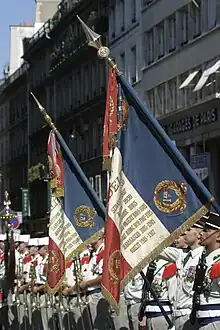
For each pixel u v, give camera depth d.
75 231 16.98
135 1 58.91
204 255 11.40
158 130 11.40
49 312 20.08
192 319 11.49
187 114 48.25
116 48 63.31
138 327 15.12
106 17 66.81
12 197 109.62
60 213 17.14
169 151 11.31
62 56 80.25
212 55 45.25
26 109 102.25
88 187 16.84
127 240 11.55
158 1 53.66
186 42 49.34
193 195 11.14
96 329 17.45
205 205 11.01
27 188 100.62
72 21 77.00
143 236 11.43
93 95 70.69
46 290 17.95
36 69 95.06
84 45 71.56
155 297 12.65
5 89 114.19
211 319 11.27
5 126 116.94
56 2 109.56
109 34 65.50
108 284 11.66
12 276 22.70
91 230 16.81
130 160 11.64
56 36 84.25
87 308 17.53
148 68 55.38
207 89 45.41
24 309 21.64
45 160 90.31
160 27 53.88
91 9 71.31
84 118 73.19
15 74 112.25
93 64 70.81
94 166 69.38
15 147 110.25
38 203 88.94
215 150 47.38
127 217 11.57
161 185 11.34
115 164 11.77
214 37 45.00
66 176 17.12
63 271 17.08
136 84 58.09
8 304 22.86
